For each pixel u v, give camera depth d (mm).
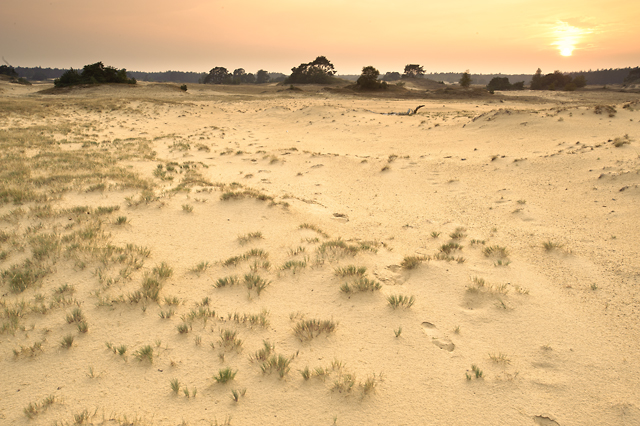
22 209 9289
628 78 194750
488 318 5789
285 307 6070
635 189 11125
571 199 11664
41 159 15906
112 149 21281
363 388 4375
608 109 26234
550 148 19234
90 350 4953
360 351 5062
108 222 8859
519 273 7250
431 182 14820
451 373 4684
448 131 27938
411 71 182875
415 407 4168
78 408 4082
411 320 5715
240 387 4395
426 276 7062
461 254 8258
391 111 48750
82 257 7016
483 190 13453
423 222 10734
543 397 4316
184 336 5254
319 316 5824
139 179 13234
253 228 9414
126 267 6848
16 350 4848
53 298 5934
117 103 42188
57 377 4508
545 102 74500
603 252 7949
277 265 7430
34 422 3889
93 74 76562
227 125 36156
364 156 20031
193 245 8383
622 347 5125
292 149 21891
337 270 7020
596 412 4113
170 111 42094
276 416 4027
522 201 11781
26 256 7070
